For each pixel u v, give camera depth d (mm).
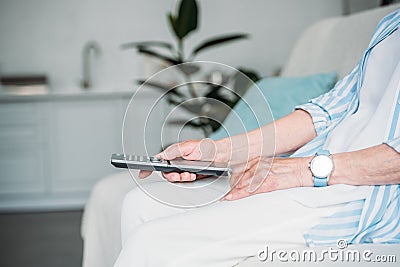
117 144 4188
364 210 1115
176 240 1036
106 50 4645
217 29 4637
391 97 1182
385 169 1109
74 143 4180
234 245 1043
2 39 4590
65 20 4621
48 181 4184
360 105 1295
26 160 4164
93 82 4637
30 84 4273
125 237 1363
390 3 3322
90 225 1882
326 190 1140
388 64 1268
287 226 1088
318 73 2027
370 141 1192
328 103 1404
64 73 4641
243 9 4637
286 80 1988
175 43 4629
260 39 4652
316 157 1152
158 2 4637
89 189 4215
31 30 4605
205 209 1117
